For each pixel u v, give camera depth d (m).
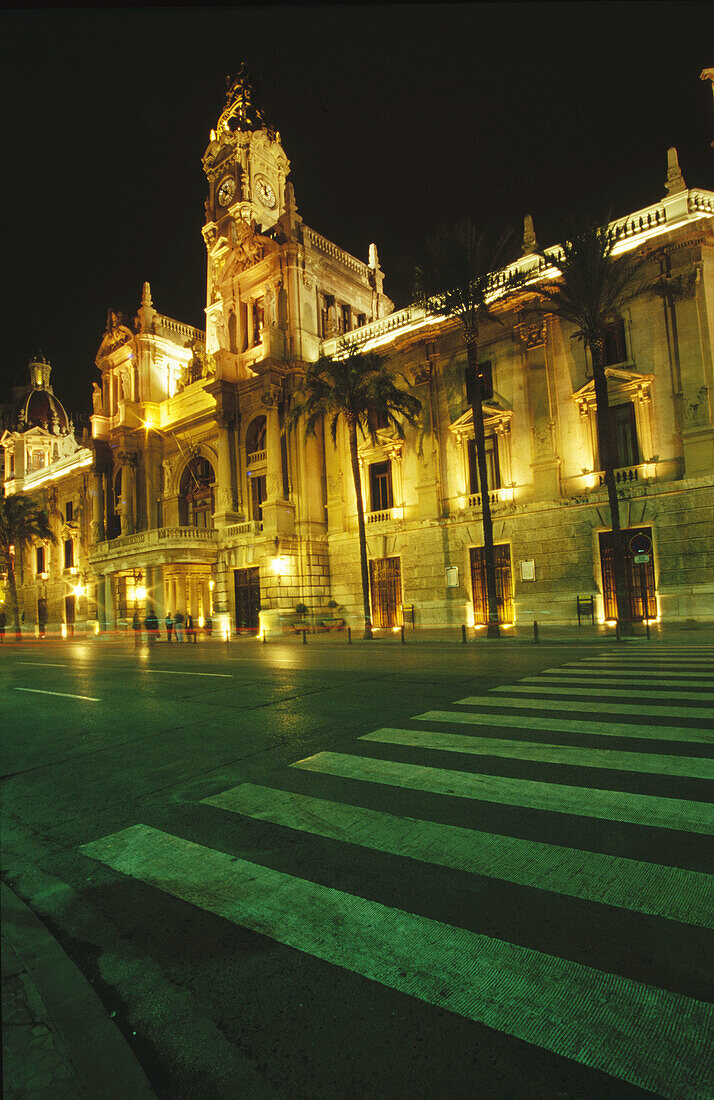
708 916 3.42
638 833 4.48
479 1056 2.50
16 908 3.97
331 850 4.52
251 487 39.59
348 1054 2.56
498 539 29.42
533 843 4.41
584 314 21.70
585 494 26.88
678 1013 2.68
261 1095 2.37
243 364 40.41
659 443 25.30
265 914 3.72
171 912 3.84
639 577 25.64
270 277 39.78
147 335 48.94
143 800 5.97
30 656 27.17
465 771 6.05
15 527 55.44
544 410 28.50
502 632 25.36
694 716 7.72
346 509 36.19
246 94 46.78
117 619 44.78
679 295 24.11
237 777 6.42
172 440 46.81
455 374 31.78
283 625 34.41
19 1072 2.48
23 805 6.12
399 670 14.05
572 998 2.81
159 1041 2.71
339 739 7.66
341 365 28.67
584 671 12.20
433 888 3.88
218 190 47.78
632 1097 2.26
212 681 14.05
